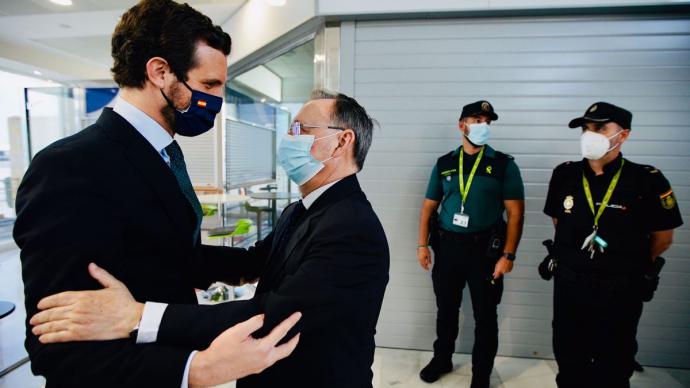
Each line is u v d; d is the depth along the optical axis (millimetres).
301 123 946
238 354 582
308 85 4840
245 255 1092
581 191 1733
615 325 1612
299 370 770
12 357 2232
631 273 1594
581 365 1732
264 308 666
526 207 2389
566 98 2318
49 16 3752
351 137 932
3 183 5727
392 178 2496
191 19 747
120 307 586
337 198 856
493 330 2016
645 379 2209
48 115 5629
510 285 2428
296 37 2814
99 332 559
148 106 764
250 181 4680
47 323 547
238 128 4453
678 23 2221
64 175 605
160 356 562
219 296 2930
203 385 573
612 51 2268
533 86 2340
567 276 1734
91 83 5555
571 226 1742
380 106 2473
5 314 1910
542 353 2422
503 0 2219
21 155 5707
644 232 1611
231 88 4277
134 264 692
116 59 756
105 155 674
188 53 742
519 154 2371
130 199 683
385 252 792
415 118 2451
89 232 598
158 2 736
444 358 2164
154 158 746
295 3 2564
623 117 1602
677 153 2254
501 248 2006
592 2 2156
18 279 3756
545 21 2309
